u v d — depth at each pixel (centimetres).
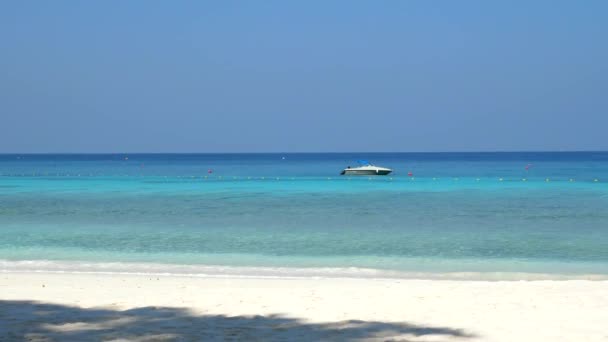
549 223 2762
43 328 906
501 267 1714
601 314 1016
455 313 1030
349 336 871
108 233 2452
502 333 893
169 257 1883
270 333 884
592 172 9188
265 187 5678
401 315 1015
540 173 8919
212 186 5875
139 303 1120
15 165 15000
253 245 2133
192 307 1081
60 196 4534
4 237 2333
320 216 3106
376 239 2273
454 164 14675
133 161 19875
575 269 1681
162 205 3762
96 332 883
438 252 1977
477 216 3072
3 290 1273
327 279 1481
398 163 15988
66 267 1684
